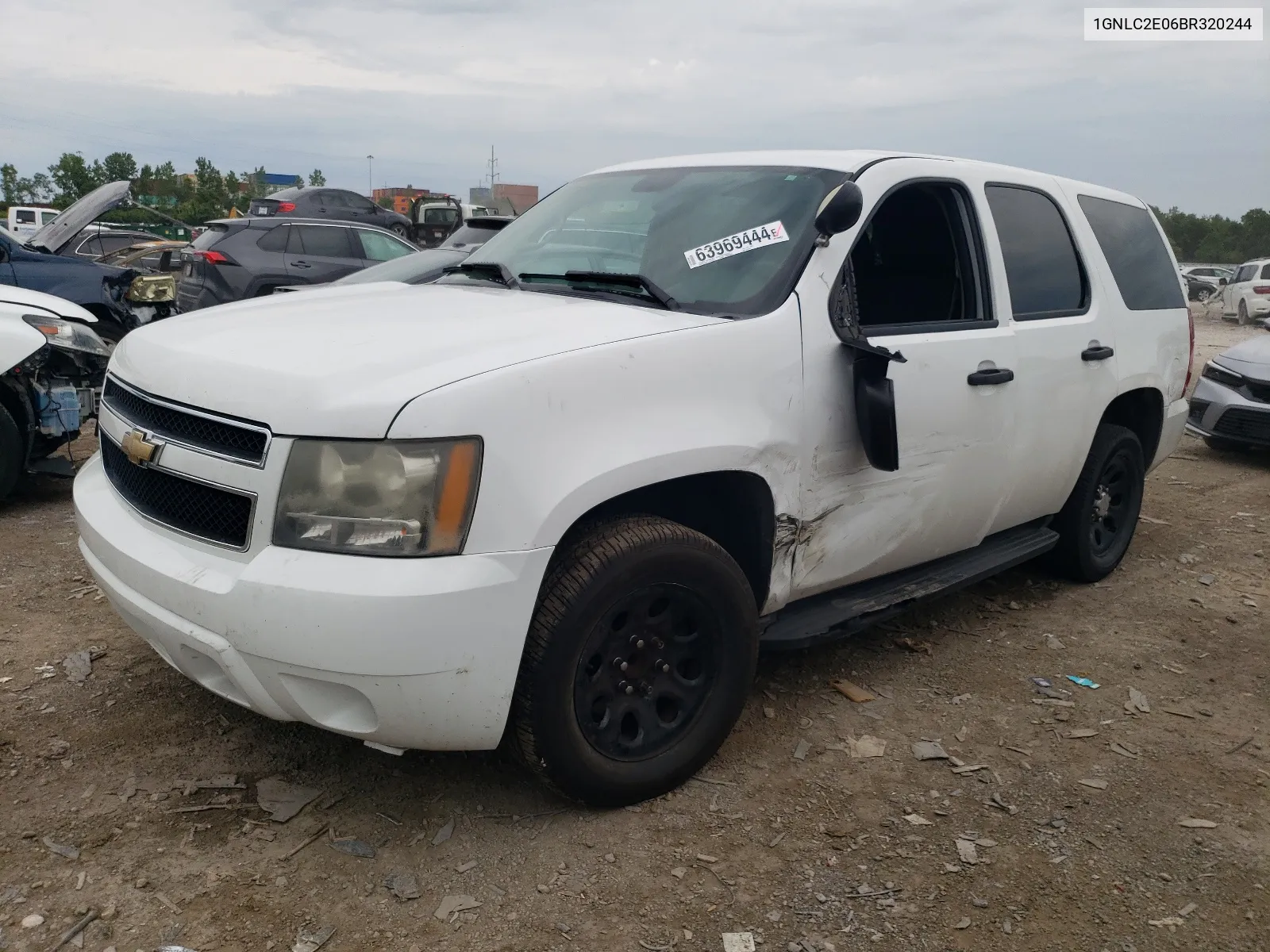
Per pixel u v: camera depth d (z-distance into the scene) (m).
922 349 3.39
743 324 2.90
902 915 2.45
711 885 2.53
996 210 3.95
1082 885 2.60
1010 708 3.58
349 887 2.46
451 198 23.67
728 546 3.14
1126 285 4.70
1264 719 3.60
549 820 2.76
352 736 2.49
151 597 2.57
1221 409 8.24
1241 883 2.64
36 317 5.55
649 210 3.58
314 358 2.51
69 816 2.67
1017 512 4.16
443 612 2.28
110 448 3.00
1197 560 5.43
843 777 3.06
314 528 2.32
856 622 3.41
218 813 2.72
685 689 2.89
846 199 3.02
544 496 2.41
